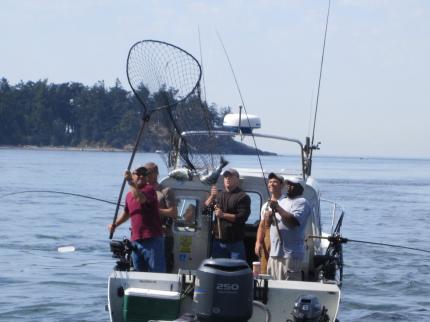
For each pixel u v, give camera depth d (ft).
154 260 48.24
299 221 47.44
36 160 496.64
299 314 41.93
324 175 451.53
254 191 53.88
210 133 52.60
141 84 49.52
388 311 74.54
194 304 41.37
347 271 95.14
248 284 40.60
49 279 84.58
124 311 44.50
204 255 53.26
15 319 67.36
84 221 148.87
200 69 49.88
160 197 51.34
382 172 559.79
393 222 162.61
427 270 97.45
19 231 129.70
